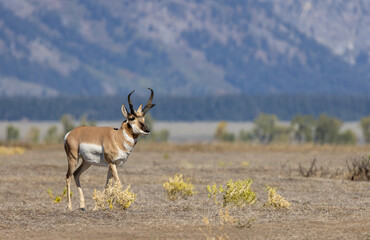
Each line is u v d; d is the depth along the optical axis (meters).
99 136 51.44
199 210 51.97
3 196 64.25
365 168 81.56
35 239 40.06
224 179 80.06
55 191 68.31
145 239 40.03
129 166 98.62
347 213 50.00
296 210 51.69
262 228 43.34
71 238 40.41
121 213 49.50
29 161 106.62
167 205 55.75
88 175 83.88
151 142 153.38
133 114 51.16
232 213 50.16
